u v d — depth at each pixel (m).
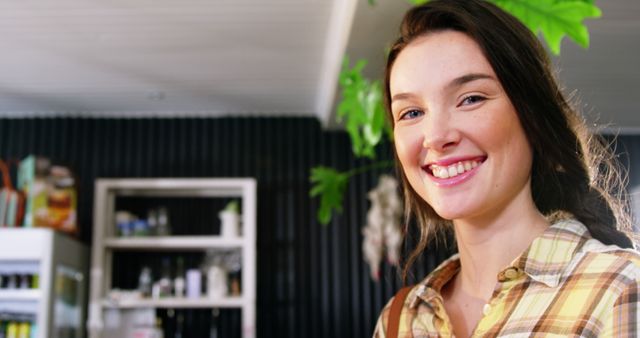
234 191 5.63
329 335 5.64
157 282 5.52
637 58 4.69
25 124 5.88
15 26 4.37
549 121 1.09
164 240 5.32
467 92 1.07
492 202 1.07
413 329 1.21
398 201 5.36
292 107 5.83
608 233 1.15
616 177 1.24
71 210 5.10
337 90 4.84
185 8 4.17
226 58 4.86
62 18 4.27
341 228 5.79
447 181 1.08
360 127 5.63
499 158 1.06
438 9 1.10
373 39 4.00
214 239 5.34
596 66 4.82
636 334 0.92
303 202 5.83
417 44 1.11
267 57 4.86
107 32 4.46
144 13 4.23
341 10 3.97
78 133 5.88
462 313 1.18
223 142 5.90
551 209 1.20
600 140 1.27
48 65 4.95
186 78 5.20
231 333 5.55
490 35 1.06
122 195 5.61
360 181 5.85
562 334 0.97
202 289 5.52
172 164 5.85
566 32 1.83
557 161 1.12
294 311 5.67
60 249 4.88
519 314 1.02
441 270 1.24
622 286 0.95
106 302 5.17
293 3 4.12
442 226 1.37
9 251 4.68
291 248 5.76
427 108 1.08
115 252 5.56
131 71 5.07
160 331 5.36
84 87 5.35
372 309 5.66
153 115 5.92
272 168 5.87
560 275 1.02
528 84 1.07
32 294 4.63
